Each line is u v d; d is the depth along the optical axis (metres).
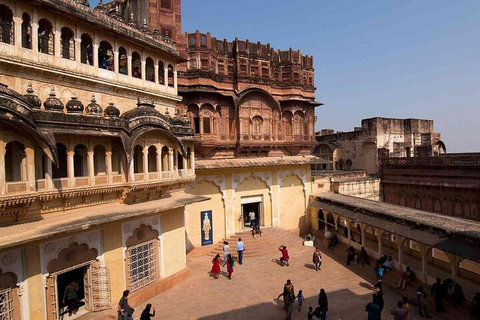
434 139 37.19
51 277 10.99
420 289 12.60
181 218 16.89
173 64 17.47
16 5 10.41
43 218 10.60
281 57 26.00
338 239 22.52
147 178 13.84
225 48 23.44
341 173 31.48
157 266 15.30
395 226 16.09
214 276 17.14
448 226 13.88
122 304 11.06
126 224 13.55
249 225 25.14
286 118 25.98
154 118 14.01
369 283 15.87
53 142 10.17
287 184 25.86
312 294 14.79
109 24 13.15
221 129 22.88
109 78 13.54
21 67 10.51
